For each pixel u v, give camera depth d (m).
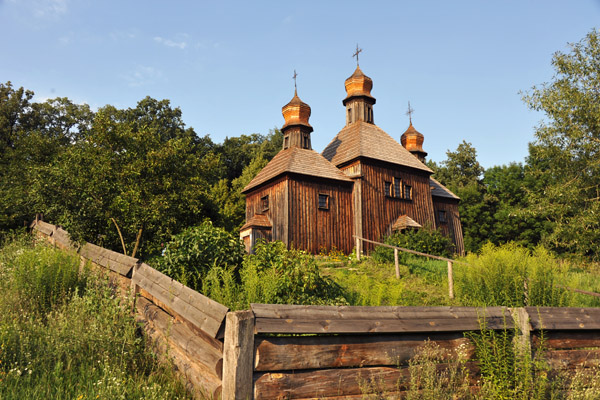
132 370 5.24
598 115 17.72
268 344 3.93
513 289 9.44
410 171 27.06
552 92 19.14
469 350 5.03
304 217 22.67
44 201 11.16
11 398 4.05
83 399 4.20
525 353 4.98
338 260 19.72
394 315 4.61
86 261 9.37
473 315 5.10
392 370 4.46
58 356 5.04
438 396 4.33
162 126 51.88
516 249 10.70
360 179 24.33
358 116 29.38
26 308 6.79
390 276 14.57
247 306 6.46
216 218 20.41
